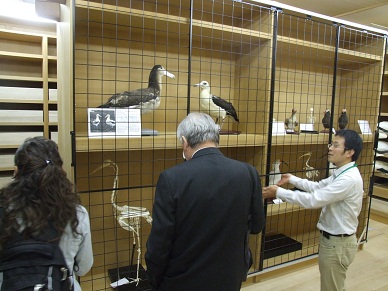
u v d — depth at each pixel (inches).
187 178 42.1
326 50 101.0
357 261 108.5
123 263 90.5
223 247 43.1
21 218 36.6
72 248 41.2
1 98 110.7
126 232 90.0
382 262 108.2
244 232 46.3
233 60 99.2
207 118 47.5
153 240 42.3
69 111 65.7
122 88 83.4
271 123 88.7
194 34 85.0
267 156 89.8
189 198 41.6
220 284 43.5
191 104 93.2
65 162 73.4
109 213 86.8
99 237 86.4
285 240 107.9
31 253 36.2
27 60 119.1
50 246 37.4
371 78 115.6
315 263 105.3
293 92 111.7
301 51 104.0
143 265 92.9
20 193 37.2
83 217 43.1
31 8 99.8
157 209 42.4
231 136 84.4
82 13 68.8
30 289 35.4
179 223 42.0
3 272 35.8
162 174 43.7
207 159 44.3
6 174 114.7
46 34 114.0
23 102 114.3
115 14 69.6
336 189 65.7
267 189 75.2
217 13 92.3
